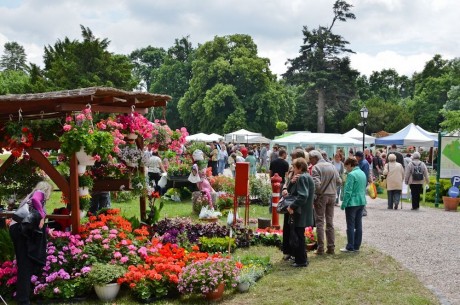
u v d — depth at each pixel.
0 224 8.35
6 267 6.99
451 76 76.12
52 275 6.74
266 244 10.27
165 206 16.28
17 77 60.22
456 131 48.75
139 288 6.70
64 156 8.04
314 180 9.10
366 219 13.99
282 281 7.51
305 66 66.81
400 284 7.28
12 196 8.66
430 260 8.88
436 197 17.77
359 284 7.28
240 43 65.69
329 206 9.31
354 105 75.06
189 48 85.62
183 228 9.87
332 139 29.19
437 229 12.25
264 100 60.75
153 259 7.29
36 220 6.47
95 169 9.00
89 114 7.32
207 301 6.71
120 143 8.59
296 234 8.34
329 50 66.56
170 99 9.67
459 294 6.86
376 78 103.12
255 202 17.16
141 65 92.19
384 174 16.77
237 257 8.48
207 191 14.28
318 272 8.01
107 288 6.70
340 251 9.53
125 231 8.00
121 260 7.21
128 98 8.44
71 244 7.24
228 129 58.97
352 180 9.43
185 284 6.68
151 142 9.80
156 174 17.67
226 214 14.58
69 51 35.16
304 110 71.06
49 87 33.03
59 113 7.82
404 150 38.59
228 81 62.91
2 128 8.16
